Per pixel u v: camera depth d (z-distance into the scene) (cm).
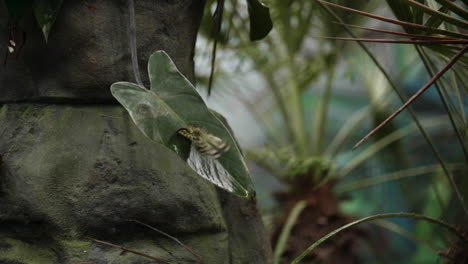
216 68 398
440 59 234
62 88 209
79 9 208
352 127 426
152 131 192
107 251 205
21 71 211
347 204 582
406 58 388
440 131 551
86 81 209
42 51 209
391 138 377
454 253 234
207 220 212
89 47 208
